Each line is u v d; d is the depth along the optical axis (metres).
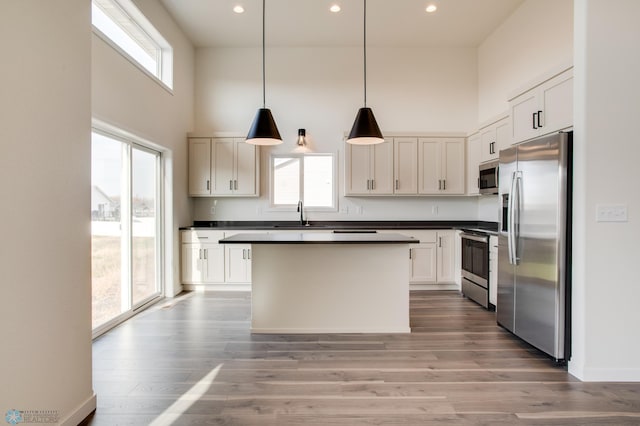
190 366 2.48
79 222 1.84
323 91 5.24
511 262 2.93
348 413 1.92
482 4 4.13
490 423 1.83
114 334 3.11
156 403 2.01
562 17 3.51
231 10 4.23
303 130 5.12
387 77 5.25
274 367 2.47
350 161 4.98
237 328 3.28
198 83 5.22
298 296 3.19
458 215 5.29
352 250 3.19
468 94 5.25
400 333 3.17
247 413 1.92
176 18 4.41
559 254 2.42
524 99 3.14
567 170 2.40
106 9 3.27
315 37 4.92
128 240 3.61
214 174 4.96
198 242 4.68
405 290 3.21
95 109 2.88
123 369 2.43
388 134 4.97
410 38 4.98
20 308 1.48
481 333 3.15
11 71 1.43
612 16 2.23
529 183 2.73
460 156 5.00
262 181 5.22
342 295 3.20
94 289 3.07
